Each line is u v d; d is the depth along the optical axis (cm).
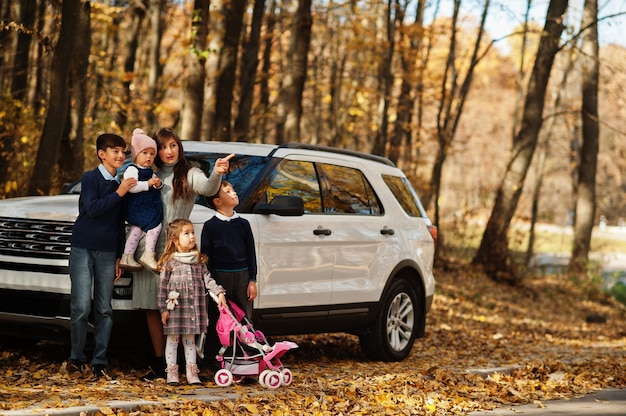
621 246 4641
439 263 2194
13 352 784
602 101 5106
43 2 1619
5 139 1390
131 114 2047
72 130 1468
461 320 1580
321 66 2881
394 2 2327
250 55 1808
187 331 665
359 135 3266
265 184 777
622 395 844
